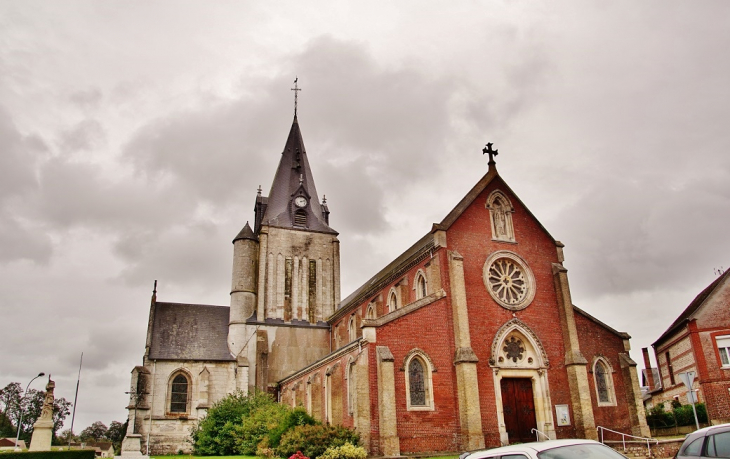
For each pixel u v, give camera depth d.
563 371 35.78
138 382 49.34
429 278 35.97
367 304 47.16
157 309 55.78
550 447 11.97
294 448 28.22
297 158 65.25
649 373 65.19
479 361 33.72
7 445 92.50
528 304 36.53
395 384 31.16
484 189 38.50
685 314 50.31
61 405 127.88
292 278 57.88
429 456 29.84
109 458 37.53
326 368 38.94
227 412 41.75
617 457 11.88
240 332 54.31
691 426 39.91
